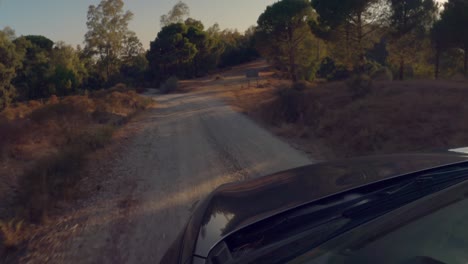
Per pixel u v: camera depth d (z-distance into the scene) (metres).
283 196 2.36
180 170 9.06
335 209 1.98
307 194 2.29
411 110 11.62
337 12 30.59
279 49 45.72
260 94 35.31
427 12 29.41
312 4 33.75
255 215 2.13
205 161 9.90
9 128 11.79
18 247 5.14
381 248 1.45
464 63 31.83
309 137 12.45
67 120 16.34
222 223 2.18
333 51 34.47
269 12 43.78
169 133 15.75
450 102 11.84
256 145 11.78
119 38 99.94
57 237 5.38
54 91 75.38
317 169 2.99
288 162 9.21
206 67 94.81
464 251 1.38
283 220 1.98
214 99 35.75
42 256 4.82
